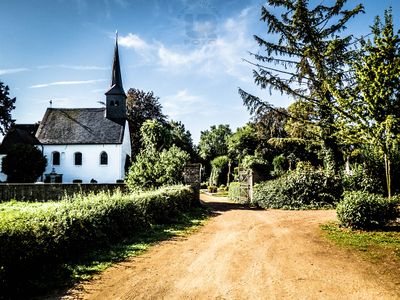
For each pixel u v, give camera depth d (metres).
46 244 6.55
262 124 22.33
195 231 11.55
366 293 5.38
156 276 6.36
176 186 18.59
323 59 18.31
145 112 52.56
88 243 8.23
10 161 34.75
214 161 52.47
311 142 21.50
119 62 48.69
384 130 11.68
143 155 22.50
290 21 19.66
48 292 5.50
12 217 6.43
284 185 19.92
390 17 11.49
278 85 18.97
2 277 5.29
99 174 44.97
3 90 43.09
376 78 11.16
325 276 6.27
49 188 25.31
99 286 5.80
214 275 6.42
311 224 12.58
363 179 18.44
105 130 46.47
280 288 5.66
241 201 25.14
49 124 47.50
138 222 11.28
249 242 9.55
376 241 9.16
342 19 18.52
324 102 14.52
